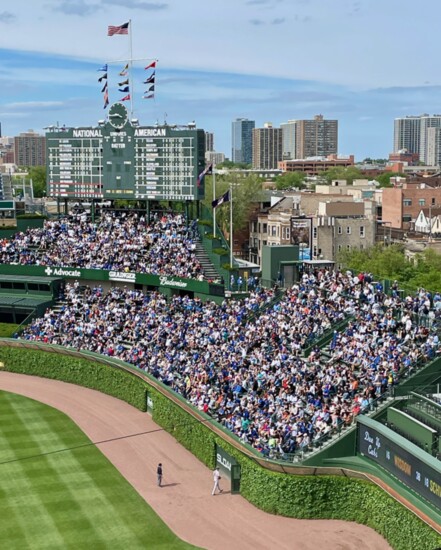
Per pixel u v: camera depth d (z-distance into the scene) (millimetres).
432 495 46156
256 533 49344
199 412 62750
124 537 48719
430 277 108438
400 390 57031
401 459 49281
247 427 58938
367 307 72312
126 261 102062
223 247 100000
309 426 56562
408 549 45656
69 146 109000
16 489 56469
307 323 73188
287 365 66062
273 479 52031
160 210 109375
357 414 55219
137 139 104375
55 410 76125
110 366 80812
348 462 53031
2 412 75750
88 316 93312
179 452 64125
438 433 49719
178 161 102375
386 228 154125
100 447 65438
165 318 86562
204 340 78000
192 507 53281
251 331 75812
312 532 49438
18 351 90125
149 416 73562
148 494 55500
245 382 65625
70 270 104000
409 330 65000
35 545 47625
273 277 89688
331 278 82688
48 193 112062
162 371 74125
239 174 184875
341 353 65375
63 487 56781
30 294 105062
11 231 114375
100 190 108000
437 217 159750
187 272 96062
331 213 142750
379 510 48875
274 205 157375
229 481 57625
